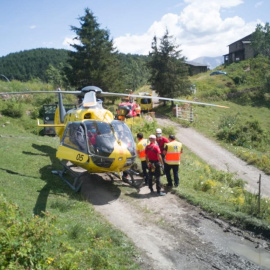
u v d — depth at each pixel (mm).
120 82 35281
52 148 14281
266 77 47812
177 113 31938
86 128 9648
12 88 30281
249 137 25844
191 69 73312
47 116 19578
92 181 10859
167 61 35281
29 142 14672
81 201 8805
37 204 7844
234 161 21281
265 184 17266
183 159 17094
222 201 9242
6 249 4430
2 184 8750
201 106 37906
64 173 10859
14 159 11523
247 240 7188
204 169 15695
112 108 34062
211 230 7609
